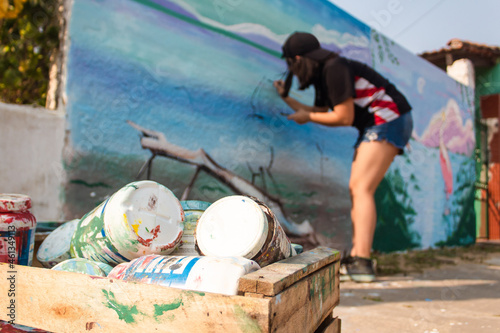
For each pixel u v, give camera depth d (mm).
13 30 2918
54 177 2510
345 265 3352
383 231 5266
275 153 3814
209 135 3291
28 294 995
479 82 8438
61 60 2637
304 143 4102
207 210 1242
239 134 3514
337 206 4457
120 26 2816
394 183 5531
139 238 1179
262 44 3729
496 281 3447
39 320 976
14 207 1275
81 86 2631
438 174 6652
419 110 6156
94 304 917
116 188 2748
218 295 809
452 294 2830
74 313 937
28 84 3047
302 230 4027
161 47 3023
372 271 3301
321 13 4328
